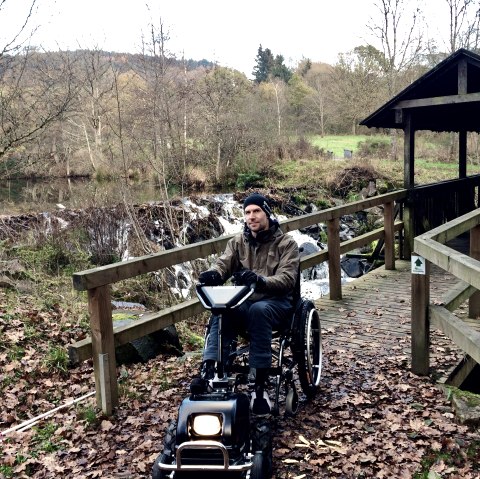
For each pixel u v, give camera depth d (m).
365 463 3.28
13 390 4.56
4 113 9.01
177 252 4.55
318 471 3.20
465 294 5.05
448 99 8.34
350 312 6.50
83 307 6.90
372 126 9.68
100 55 15.52
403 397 4.13
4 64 8.95
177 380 4.73
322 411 3.95
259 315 3.31
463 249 9.80
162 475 2.67
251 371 3.23
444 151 26.25
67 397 4.48
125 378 4.78
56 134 20.41
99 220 12.33
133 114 13.26
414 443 3.46
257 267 3.75
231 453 2.63
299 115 36.56
